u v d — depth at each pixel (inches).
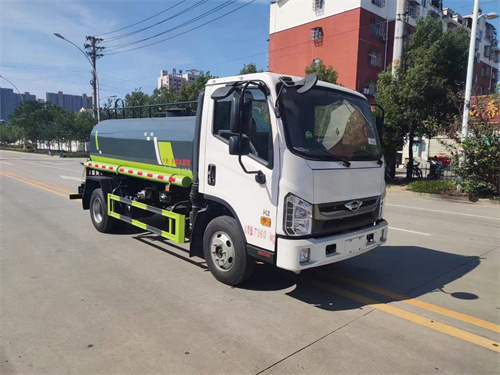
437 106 687.7
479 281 200.1
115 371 115.6
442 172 826.2
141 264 220.5
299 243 149.8
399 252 255.4
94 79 1328.7
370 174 181.6
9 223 327.9
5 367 117.3
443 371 117.8
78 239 277.0
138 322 147.8
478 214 414.6
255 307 162.7
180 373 114.7
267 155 158.1
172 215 213.2
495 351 130.6
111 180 291.1
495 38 2084.2
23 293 176.4
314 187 154.0
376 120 206.7
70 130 1812.3
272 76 159.3
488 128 518.0
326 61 1316.4
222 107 181.0
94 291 179.2
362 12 1216.8
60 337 136.0
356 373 115.9
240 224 172.9
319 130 164.9
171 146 223.5
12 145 3284.9
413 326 147.9
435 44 706.2
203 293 177.5
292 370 116.7
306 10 1366.9
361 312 159.8
